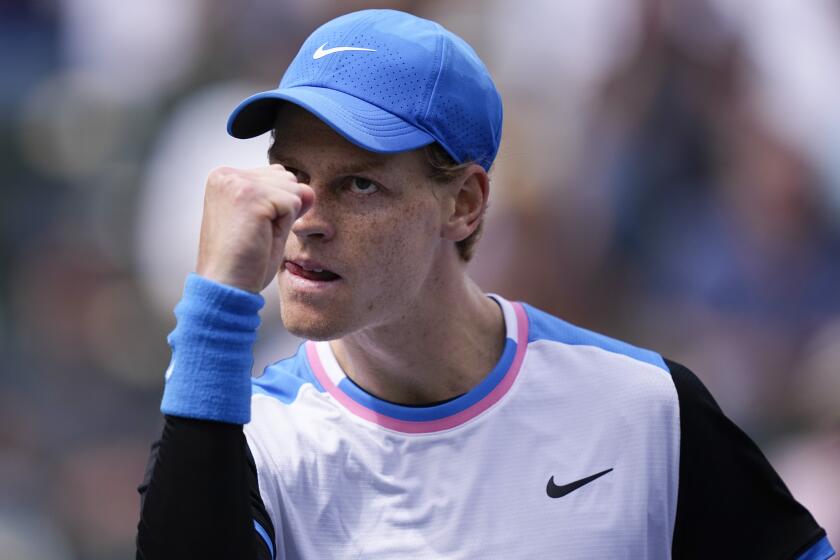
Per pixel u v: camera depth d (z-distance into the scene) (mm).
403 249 8570
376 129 8375
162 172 24594
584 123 25641
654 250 24875
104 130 26562
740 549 9367
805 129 26656
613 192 25062
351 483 8992
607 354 9555
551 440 9180
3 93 27641
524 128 25016
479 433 9125
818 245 25953
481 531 8914
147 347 23469
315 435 9094
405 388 9219
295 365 9578
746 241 25297
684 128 25797
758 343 24406
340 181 8453
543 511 8984
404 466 9031
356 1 27000
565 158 24984
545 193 24141
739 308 24750
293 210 8078
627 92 25891
